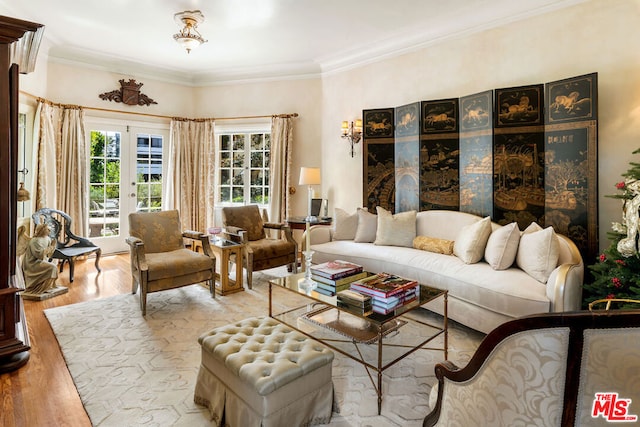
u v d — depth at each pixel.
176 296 3.71
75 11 3.88
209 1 3.63
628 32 2.98
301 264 4.78
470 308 2.75
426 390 2.08
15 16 3.92
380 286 2.20
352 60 5.16
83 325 2.94
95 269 4.70
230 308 3.36
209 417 1.83
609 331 0.73
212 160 6.08
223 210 4.38
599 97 3.13
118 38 4.64
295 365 1.64
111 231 5.61
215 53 5.19
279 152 5.75
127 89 5.57
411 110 4.26
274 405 1.55
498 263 2.88
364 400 1.98
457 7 3.76
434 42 4.27
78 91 5.17
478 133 3.72
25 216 4.52
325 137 5.63
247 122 6.03
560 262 2.77
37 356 2.43
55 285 3.81
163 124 5.96
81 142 5.07
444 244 3.57
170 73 5.97
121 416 1.83
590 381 0.75
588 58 3.19
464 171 3.87
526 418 0.82
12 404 1.91
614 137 3.07
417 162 4.22
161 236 3.83
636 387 0.72
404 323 2.54
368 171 4.67
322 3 3.67
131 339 2.70
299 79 5.77
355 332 2.29
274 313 3.21
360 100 5.13
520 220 3.46
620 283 2.31
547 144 3.26
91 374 2.21
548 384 0.78
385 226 4.03
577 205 3.06
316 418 1.75
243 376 1.58
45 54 4.80
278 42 4.75
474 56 3.95
